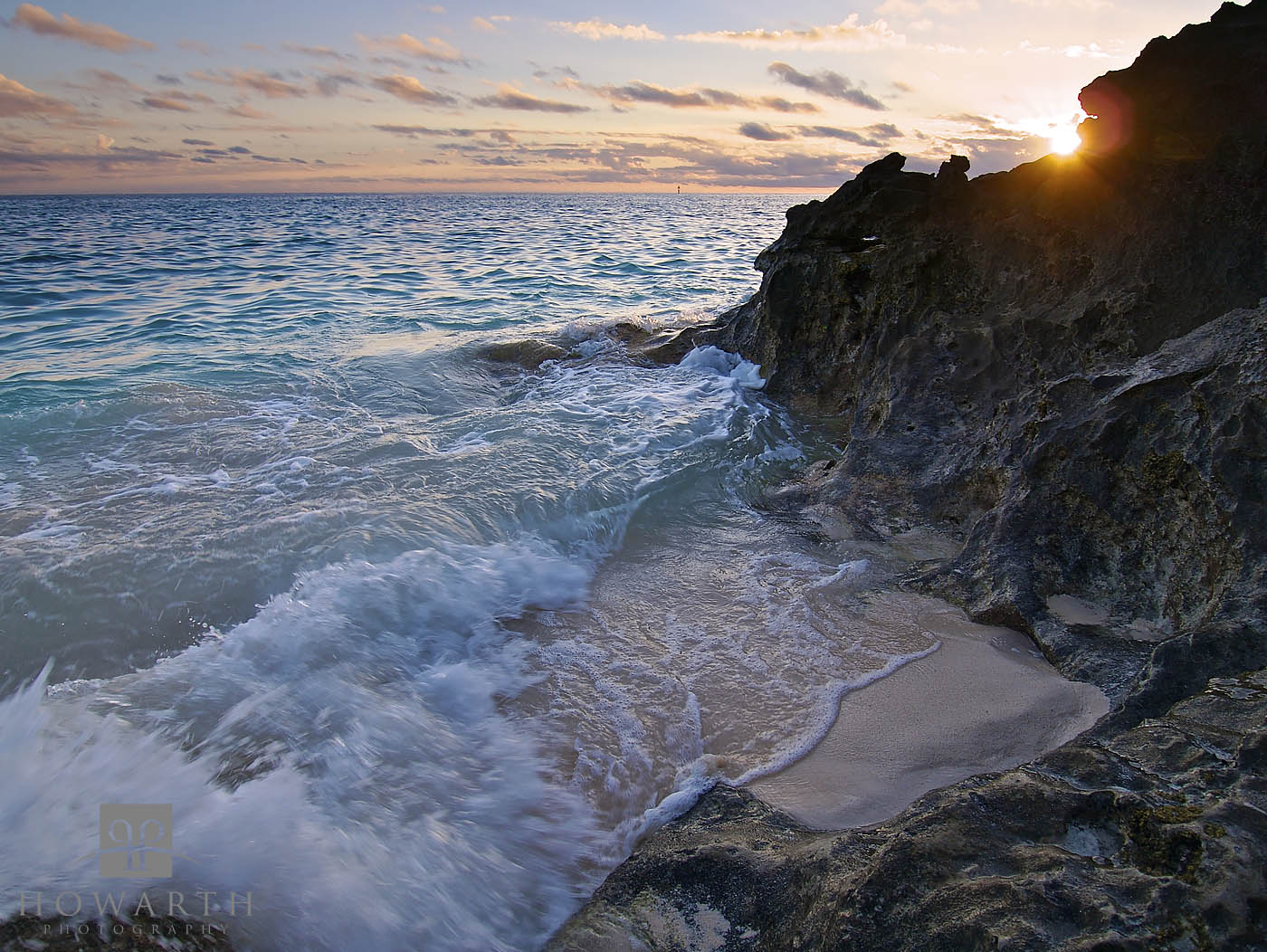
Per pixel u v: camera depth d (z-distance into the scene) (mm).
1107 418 4191
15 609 3795
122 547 4328
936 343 6238
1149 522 3936
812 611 4242
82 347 9922
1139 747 2467
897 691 3520
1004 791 2268
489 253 24031
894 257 7340
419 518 4777
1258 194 5121
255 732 3104
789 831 2674
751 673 3717
